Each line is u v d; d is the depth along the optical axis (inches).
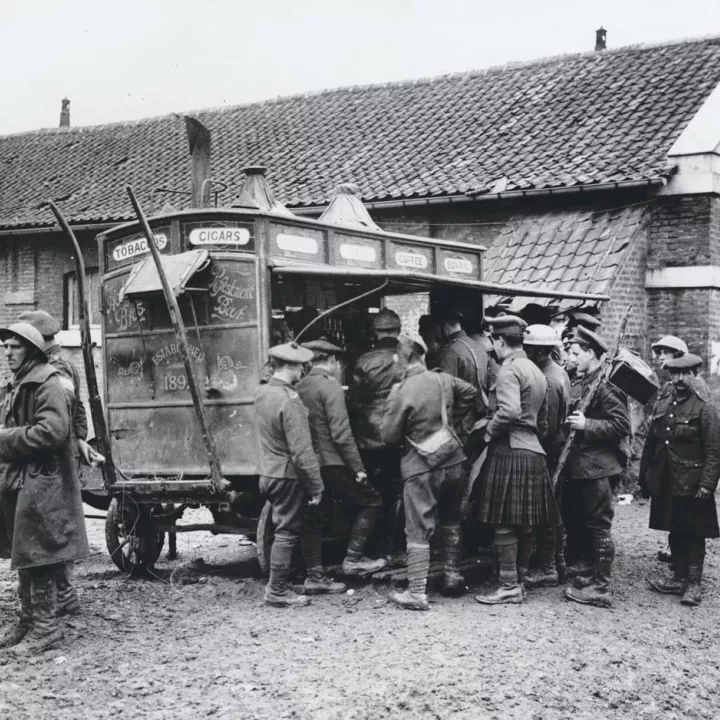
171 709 189.6
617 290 503.5
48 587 227.8
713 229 516.1
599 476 278.1
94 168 785.6
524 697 202.4
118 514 319.0
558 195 541.0
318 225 312.2
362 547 289.6
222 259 291.9
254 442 287.1
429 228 584.4
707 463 283.6
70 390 242.8
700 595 286.8
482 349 329.1
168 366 305.0
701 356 513.7
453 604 274.7
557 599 283.4
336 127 725.9
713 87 581.3
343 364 343.3
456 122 664.4
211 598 281.1
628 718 200.4
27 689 199.6
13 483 222.8
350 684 204.1
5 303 732.0
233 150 738.2
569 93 645.9
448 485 270.2
